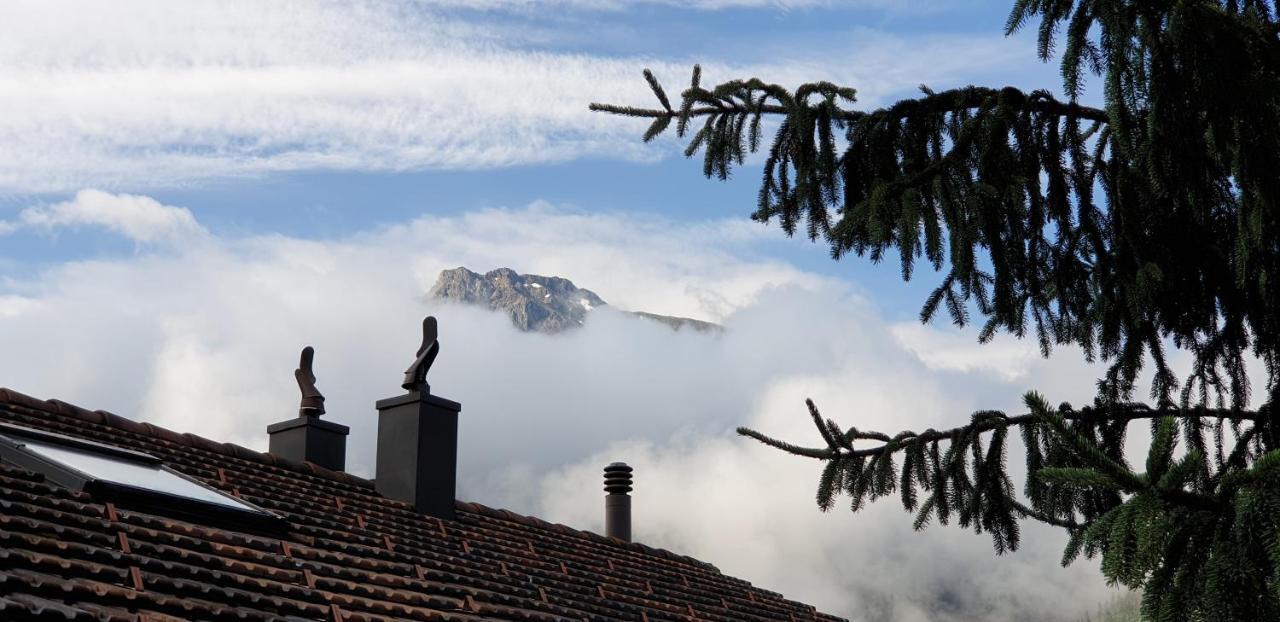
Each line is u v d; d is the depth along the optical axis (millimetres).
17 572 6211
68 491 7824
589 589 11086
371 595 8375
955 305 8891
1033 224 8602
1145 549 4441
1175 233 8641
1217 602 4371
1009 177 8445
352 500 10961
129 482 8336
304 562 8461
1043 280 8977
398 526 10680
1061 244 8898
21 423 9625
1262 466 4398
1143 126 7273
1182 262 8719
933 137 8945
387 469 11602
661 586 12469
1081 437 4672
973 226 8297
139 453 9453
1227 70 6672
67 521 7281
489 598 9477
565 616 9891
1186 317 9086
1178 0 6684
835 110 9039
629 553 13367
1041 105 8664
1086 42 7184
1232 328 9055
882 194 8227
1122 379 9117
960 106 8805
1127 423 9211
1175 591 4477
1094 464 4633
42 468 8141
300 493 10586
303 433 12672
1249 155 6922
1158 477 4574
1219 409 9234
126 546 7293
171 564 7184
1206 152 7426
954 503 9391
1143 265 8562
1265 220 7629
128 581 6758
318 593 7891
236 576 7543
